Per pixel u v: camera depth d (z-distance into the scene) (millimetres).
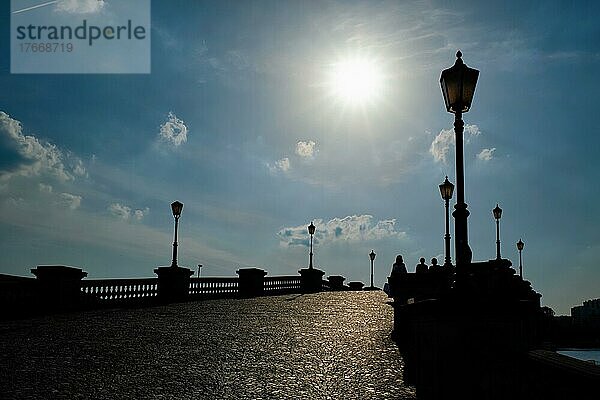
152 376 12430
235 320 23094
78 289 27797
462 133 10047
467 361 8219
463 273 9102
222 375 12508
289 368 13227
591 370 5605
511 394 7031
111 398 10641
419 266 34219
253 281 42500
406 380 11883
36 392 11055
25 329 20250
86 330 19938
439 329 8891
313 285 52094
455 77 10062
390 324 21484
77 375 12531
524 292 12281
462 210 9609
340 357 14570
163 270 34562
